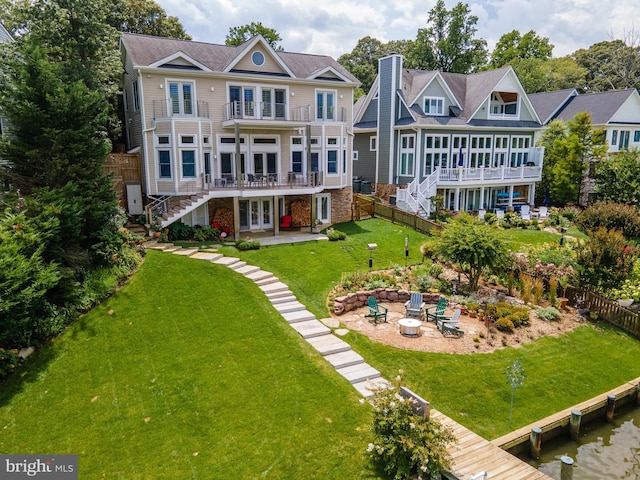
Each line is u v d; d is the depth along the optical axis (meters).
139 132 23.38
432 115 32.16
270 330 13.70
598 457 10.86
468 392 11.92
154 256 17.72
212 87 23.33
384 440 8.90
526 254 21.89
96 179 15.97
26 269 11.30
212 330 13.45
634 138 39.53
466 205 33.09
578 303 17.58
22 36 22.42
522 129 34.69
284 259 19.95
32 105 14.69
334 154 26.94
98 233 15.71
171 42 24.34
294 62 26.75
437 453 8.64
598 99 39.53
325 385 11.32
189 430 9.77
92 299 13.99
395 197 30.92
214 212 23.94
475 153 33.25
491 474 8.98
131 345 12.50
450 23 49.75
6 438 9.40
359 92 60.00
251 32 46.56
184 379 11.33
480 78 35.06
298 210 26.06
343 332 14.38
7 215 12.95
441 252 18.80
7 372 11.07
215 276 16.75
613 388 13.05
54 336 12.49
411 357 13.19
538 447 10.55
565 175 32.94
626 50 58.25
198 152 22.81
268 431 9.76
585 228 27.16
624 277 18.23
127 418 10.05
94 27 23.39
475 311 16.52
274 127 24.78
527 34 57.94
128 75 24.77
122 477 8.59
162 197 22.91
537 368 13.40
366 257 21.14
